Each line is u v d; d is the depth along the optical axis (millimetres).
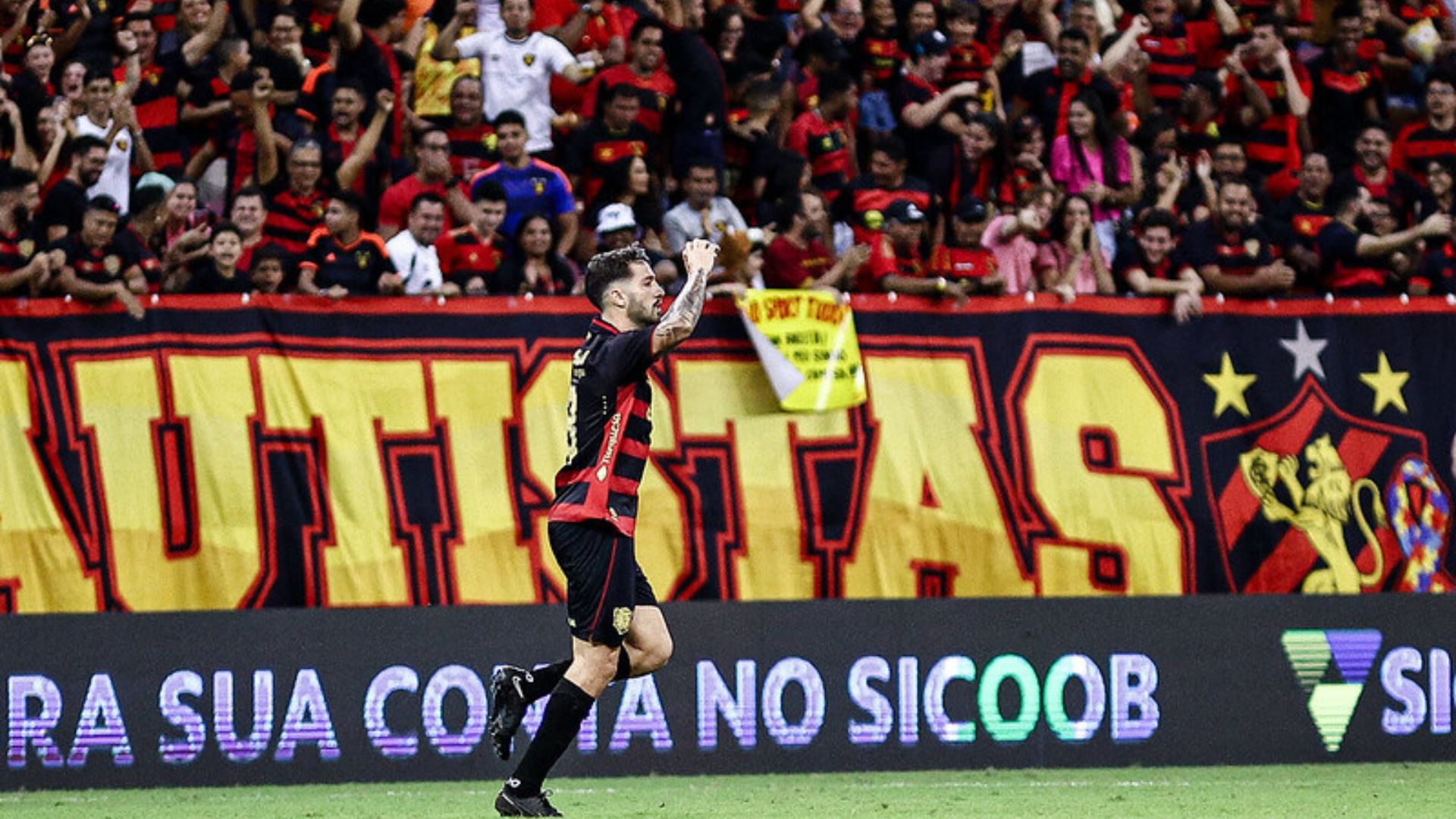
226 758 18281
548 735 13570
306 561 18766
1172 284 21453
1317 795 16953
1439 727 20297
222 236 20047
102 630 18172
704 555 19375
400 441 19031
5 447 18516
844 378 19812
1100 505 20125
